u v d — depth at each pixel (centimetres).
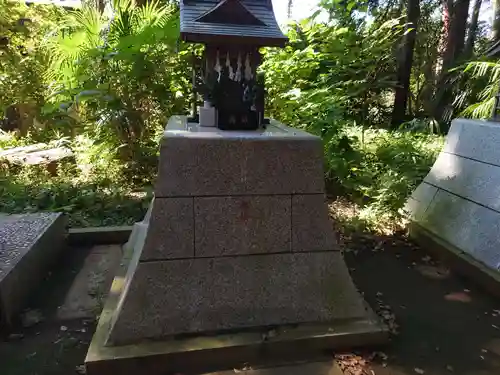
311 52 485
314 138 197
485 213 276
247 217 194
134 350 178
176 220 188
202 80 233
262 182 193
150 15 492
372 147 521
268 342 186
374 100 712
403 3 736
